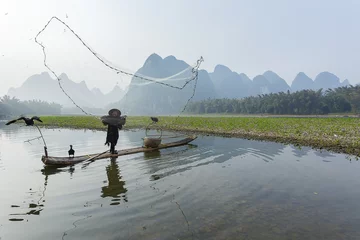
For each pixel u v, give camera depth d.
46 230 4.98
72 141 18.97
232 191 7.16
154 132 26.58
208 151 13.74
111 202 6.37
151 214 5.63
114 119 11.93
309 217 5.49
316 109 83.12
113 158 11.83
